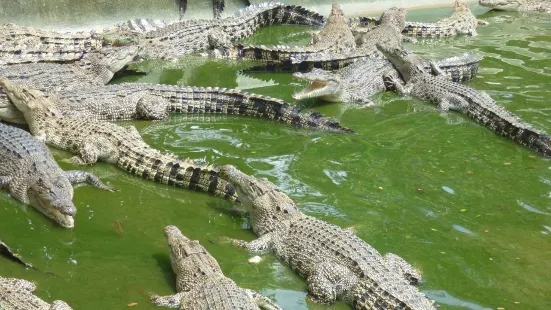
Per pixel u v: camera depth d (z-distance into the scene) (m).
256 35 15.25
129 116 9.84
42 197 7.01
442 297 5.93
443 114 10.53
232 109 10.16
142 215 7.25
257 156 8.70
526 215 7.39
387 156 8.82
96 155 8.26
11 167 7.55
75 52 11.73
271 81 11.95
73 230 6.90
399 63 11.98
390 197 7.71
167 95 10.10
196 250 6.11
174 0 14.91
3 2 12.94
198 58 13.13
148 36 13.07
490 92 11.27
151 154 8.07
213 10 15.52
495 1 17.62
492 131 9.83
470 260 6.52
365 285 5.80
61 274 6.16
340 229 6.50
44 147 7.93
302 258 6.27
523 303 5.88
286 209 6.73
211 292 5.55
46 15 13.45
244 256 6.54
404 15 15.03
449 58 12.13
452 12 17.50
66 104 9.30
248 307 5.32
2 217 7.07
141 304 5.75
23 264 6.23
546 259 6.56
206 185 7.73
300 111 9.80
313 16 16.02
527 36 15.18
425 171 8.41
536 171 8.52
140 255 6.54
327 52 12.77
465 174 8.37
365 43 13.74
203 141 9.14
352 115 10.38
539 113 10.30
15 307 5.27
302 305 5.85
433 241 6.83
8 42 11.86
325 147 9.05
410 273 6.13
